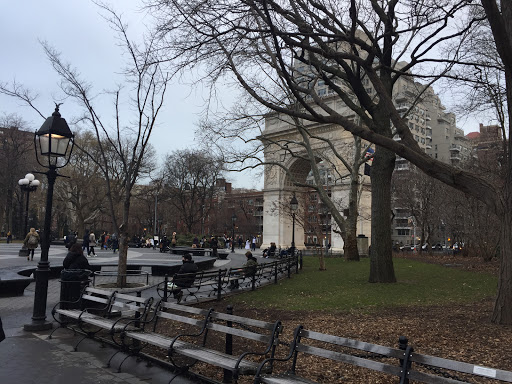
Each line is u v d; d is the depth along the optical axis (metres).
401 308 10.51
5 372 5.16
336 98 34.59
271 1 9.88
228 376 5.12
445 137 88.69
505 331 7.68
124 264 13.38
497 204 8.62
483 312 9.81
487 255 29.55
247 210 100.31
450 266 25.08
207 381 5.12
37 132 7.94
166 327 8.12
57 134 7.91
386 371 3.63
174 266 17.84
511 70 8.57
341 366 5.73
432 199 38.84
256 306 10.82
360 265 23.05
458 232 39.47
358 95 14.42
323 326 8.27
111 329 6.28
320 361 5.99
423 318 9.12
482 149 36.25
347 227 26.25
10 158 54.84
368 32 12.77
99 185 52.19
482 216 29.64
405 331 7.78
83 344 6.75
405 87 27.17
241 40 10.92
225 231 82.75
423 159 9.30
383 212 15.73
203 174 56.28
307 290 13.85
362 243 32.91
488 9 8.05
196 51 10.84
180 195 58.47
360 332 7.71
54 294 12.20
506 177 8.64
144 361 5.98
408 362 3.56
